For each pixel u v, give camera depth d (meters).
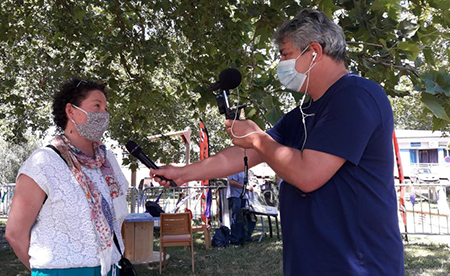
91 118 2.24
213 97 3.51
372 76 2.98
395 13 3.08
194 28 5.32
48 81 7.22
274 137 2.06
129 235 7.16
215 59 5.11
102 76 5.58
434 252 7.82
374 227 1.67
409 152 23.14
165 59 6.95
